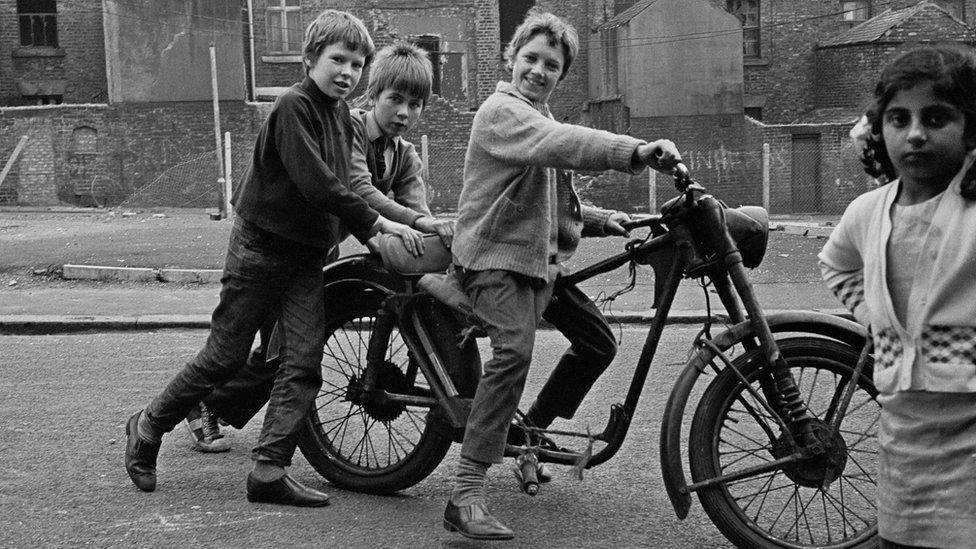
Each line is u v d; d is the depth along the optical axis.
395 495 4.96
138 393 7.18
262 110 31.16
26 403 6.84
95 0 33.53
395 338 5.31
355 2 34.41
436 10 34.94
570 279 4.51
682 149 32.56
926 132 2.56
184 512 4.69
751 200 32.38
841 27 36.72
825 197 32.22
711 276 4.20
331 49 4.62
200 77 30.80
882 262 2.71
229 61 31.02
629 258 4.36
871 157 2.86
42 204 30.30
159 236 18.05
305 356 4.82
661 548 4.25
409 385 4.94
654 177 30.30
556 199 4.42
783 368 4.00
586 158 3.92
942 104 2.54
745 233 4.16
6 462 5.48
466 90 35.19
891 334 2.72
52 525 4.51
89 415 6.51
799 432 3.99
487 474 5.32
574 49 4.27
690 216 4.12
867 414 5.80
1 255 15.26
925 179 2.65
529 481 4.39
